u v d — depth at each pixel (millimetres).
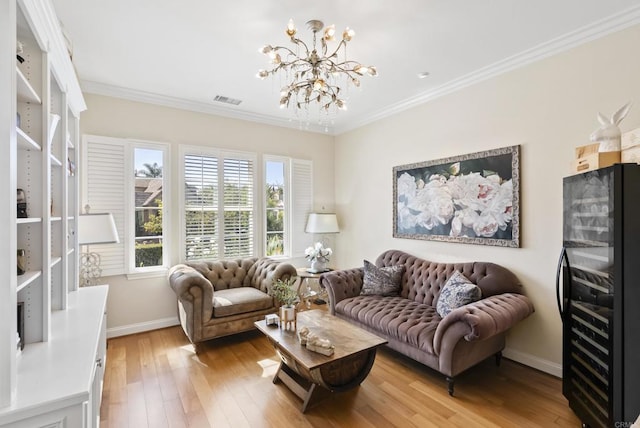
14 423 1128
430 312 3031
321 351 2164
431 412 2234
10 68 1180
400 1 2105
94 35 2494
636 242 1646
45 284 1670
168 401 2355
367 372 2447
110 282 3561
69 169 2619
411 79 3371
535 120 2822
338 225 5273
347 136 5062
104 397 2398
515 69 2953
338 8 2176
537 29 2467
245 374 2754
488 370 2832
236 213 4406
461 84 3371
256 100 3949
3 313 1148
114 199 3555
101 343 2301
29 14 1407
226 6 2148
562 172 2656
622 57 2326
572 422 2115
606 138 1863
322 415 2203
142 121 3742
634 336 1637
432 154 3730
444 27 2422
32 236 1669
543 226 2775
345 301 3469
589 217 1883
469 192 3312
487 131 3182
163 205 3869
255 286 4012
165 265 3873
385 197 4379
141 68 3078
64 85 2166
